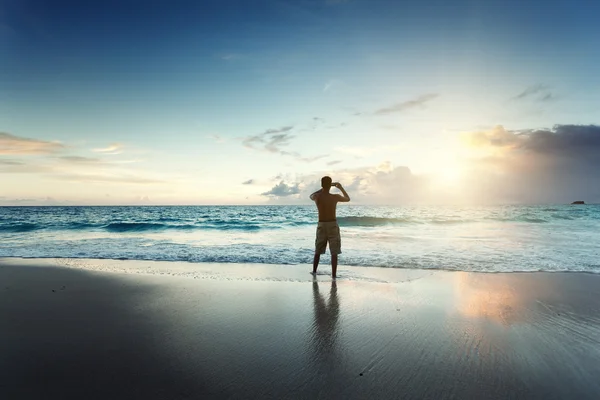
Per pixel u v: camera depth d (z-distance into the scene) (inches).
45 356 122.6
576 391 100.0
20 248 463.2
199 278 260.4
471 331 148.8
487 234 624.1
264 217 1305.4
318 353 125.7
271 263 329.7
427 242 499.5
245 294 212.4
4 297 207.2
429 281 248.5
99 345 132.8
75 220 1191.6
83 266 318.7
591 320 164.4
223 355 123.8
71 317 167.9
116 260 354.0
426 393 98.4
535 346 132.9
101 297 206.2
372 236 594.9
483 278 259.3
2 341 136.8
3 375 108.1
